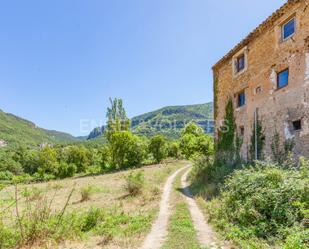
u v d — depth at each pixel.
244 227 7.47
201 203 11.73
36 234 6.88
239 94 17.97
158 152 49.81
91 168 52.09
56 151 55.31
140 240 7.17
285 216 7.14
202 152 35.72
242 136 16.94
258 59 15.30
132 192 16.33
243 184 9.27
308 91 11.35
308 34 11.46
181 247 6.45
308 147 11.20
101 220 9.58
